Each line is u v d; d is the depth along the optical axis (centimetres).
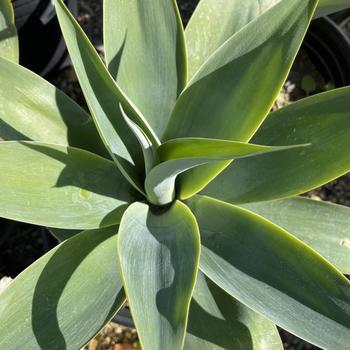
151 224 43
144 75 47
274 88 39
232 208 43
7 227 65
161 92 47
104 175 44
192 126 44
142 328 31
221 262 41
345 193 75
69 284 41
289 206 48
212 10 51
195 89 43
